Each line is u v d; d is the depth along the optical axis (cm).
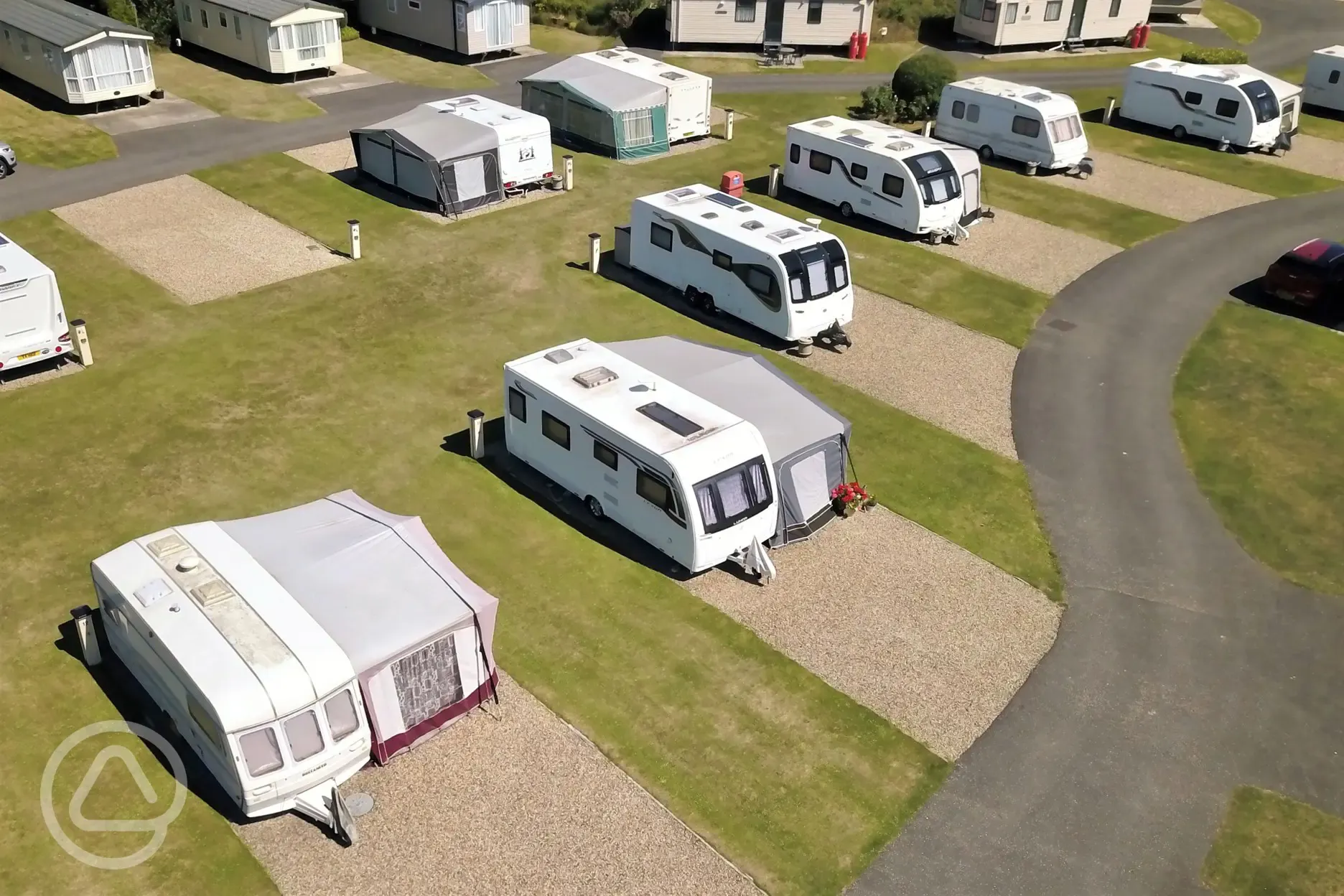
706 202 2603
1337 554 1873
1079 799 1405
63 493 1850
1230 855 1341
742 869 1288
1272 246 3033
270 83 3994
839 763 1438
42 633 1557
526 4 4406
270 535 1513
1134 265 2905
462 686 1447
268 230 2859
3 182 3050
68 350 2186
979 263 2892
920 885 1284
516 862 1279
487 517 1848
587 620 1642
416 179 3034
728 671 1569
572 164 3278
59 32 3506
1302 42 5069
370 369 2264
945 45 4894
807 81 4359
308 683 1266
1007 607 1719
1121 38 4962
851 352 2436
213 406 2112
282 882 1239
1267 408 2284
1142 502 1984
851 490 1894
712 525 1664
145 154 3303
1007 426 2189
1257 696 1578
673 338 2108
